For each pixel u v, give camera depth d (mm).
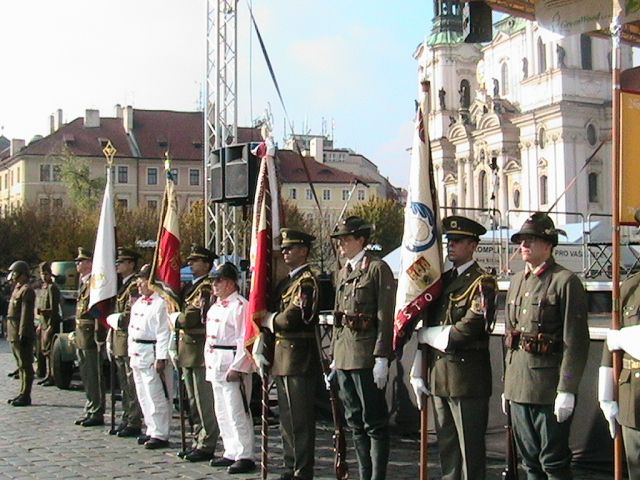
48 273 15820
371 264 7207
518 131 63562
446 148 71312
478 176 67188
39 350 15867
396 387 9758
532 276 6043
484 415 6391
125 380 10211
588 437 7742
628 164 5645
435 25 73000
